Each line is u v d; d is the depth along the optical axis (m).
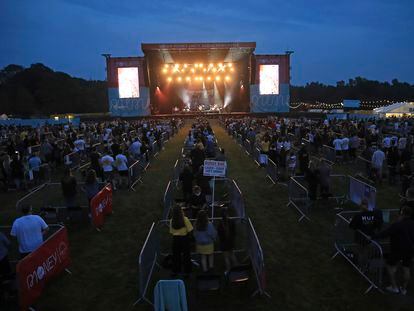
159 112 61.16
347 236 9.22
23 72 103.50
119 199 15.23
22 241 8.22
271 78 54.38
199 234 8.43
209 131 27.97
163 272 8.76
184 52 51.53
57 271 8.70
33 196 16.41
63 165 22.56
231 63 59.50
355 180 12.98
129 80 54.06
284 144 20.27
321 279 8.24
